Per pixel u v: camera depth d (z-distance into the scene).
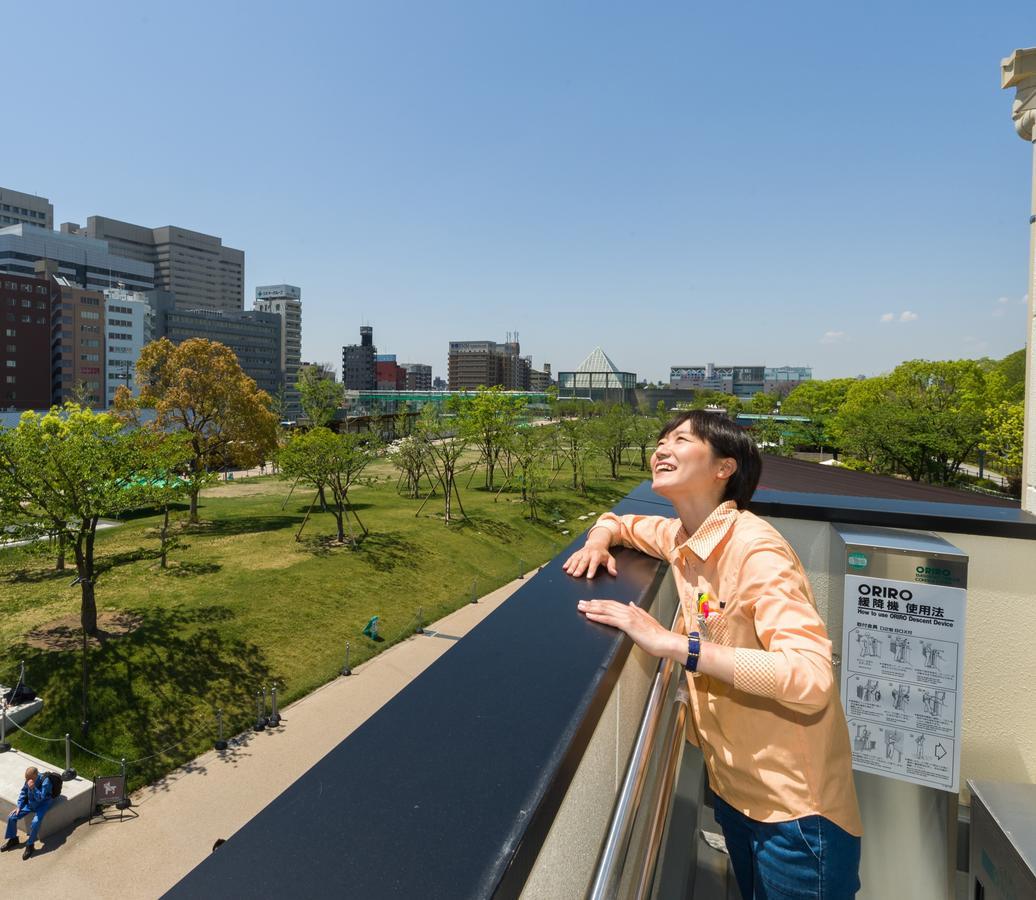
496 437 53.44
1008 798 1.92
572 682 0.94
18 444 18.34
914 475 42.38
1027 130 2.86
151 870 12.07
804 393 115.81
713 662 1.17
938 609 2.03
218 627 21.61
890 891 2.12
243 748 16.23
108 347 101.94
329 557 29.73
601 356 184.38
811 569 2.38
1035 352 2.79
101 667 18.23
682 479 1.53
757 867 1.43
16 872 11.90
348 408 139.25
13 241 115.62
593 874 0.98
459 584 30.16
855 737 2.16
